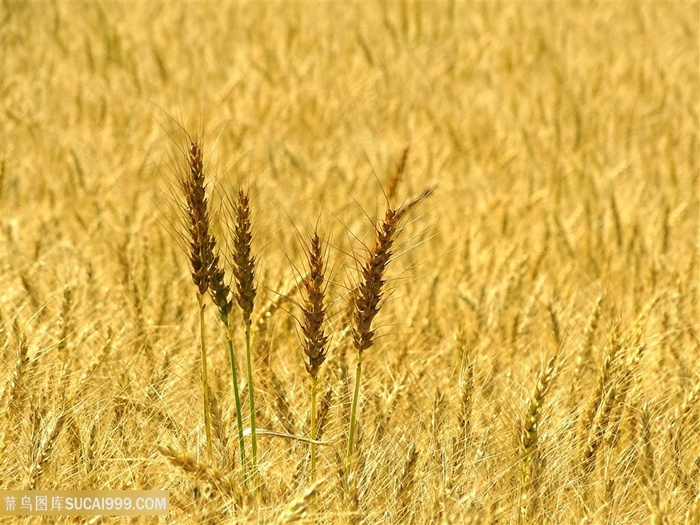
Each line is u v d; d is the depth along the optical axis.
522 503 7.85
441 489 7.80
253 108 24.91
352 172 20.30
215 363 9.95
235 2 42.47
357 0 43.50
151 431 8.62
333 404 8.98
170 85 27.86
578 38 37.00
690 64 32.78
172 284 12.12
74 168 18.05
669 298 12.35
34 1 39.41
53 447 7.95
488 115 26.16
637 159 22.17
